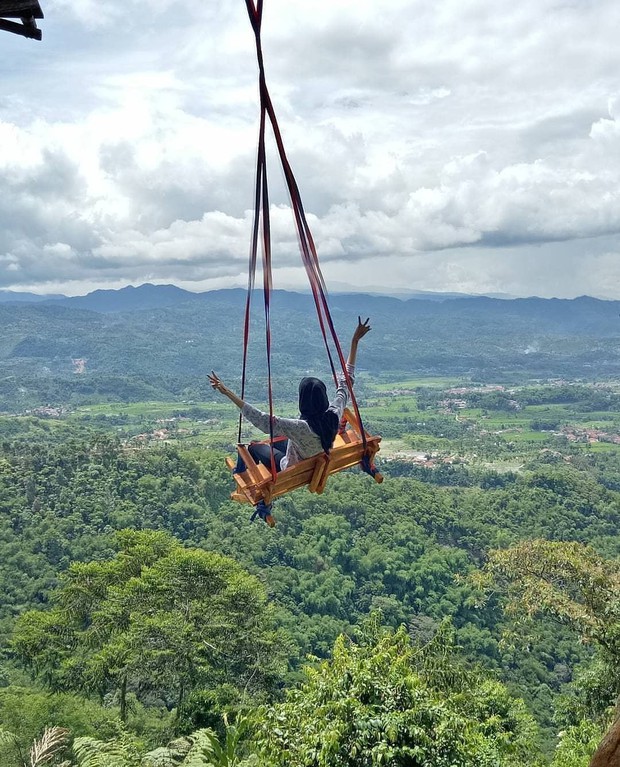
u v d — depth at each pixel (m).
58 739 10.93
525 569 17.11
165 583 22.39
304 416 4.84
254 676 21.41
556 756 14.33
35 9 3.72
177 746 11.10
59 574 25.00
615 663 15.46
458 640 52.16
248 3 3.23
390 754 8.01
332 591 58.47
